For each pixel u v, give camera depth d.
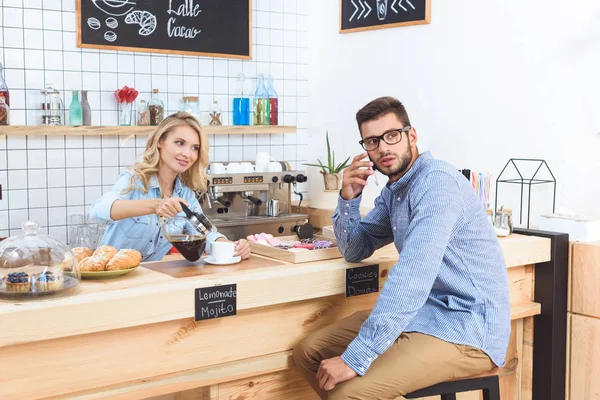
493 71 3.73
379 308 2.05
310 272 2.33
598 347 2.85
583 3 3.29
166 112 4.39
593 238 2.95
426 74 4.11
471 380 2.21
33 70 3.91
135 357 2.06
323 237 2.91
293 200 4.95
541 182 3.41
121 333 2.03
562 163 3.42
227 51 4.57
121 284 2.08
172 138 2.75
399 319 2.03
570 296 2.93
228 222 4.15
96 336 1.98
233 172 4.27
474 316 2.16
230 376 2.22
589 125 3.29
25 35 3.88
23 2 3.86
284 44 4.85
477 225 2.19
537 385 2.94
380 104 2.22
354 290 2.45
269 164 4.43
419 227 2.10
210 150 4.57
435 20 4.04
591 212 3.30
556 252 2.86
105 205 2.55
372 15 4.40
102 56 4.13
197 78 4.50
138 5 4.21
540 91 3.51
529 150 3.58
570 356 2.95
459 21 3.90
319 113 4.88
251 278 2.21
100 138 4.16
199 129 2.79
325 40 4.80
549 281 2.87
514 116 3.64
